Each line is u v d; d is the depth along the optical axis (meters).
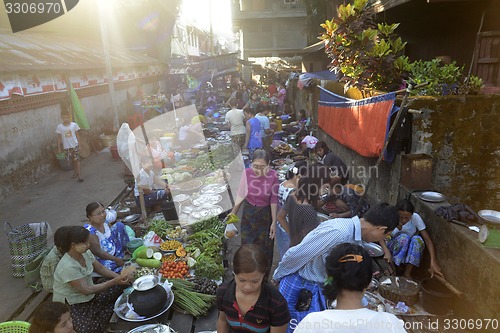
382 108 5.09
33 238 4.58
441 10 7.50
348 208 5.00
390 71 5.69
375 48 5.52
